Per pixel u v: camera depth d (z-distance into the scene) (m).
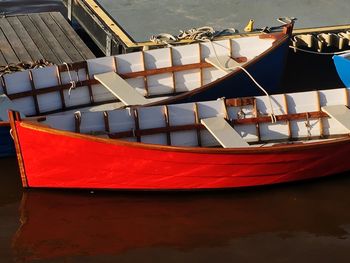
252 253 10.19
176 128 11.96
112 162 10.89
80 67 13.26
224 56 14.23
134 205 11.27
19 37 15.55
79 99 13.39
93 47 17.30
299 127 12.45
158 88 14.00
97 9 16.27
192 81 14.20
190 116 12.05
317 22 16.03
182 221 10.91
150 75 13.84
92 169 11.00
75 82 13.19
